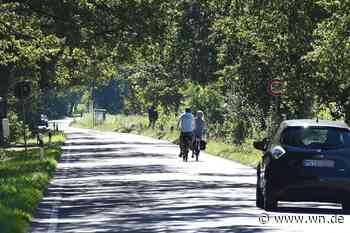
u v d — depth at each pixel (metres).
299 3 85.44
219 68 147.38
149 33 105.19
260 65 104.00
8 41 90.56
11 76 142.50
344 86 77.44
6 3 87.75
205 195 52.03
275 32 87.12
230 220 38.75
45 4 95.12
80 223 38.69
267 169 42.03
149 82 187.38
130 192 55.06
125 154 112.06
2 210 39.19
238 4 100.06
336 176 40.91
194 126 93.50
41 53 98.12
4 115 142.00
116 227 36.72
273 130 92.12
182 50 150.88
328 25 70.31
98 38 105.38
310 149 41.38
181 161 93.88
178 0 149.25
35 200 48.38
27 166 77.88
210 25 146.00
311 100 86.94
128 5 103.12
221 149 110.62
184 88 161.38
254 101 106.50
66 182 65.00
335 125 42.53
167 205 46.19
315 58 73.44
